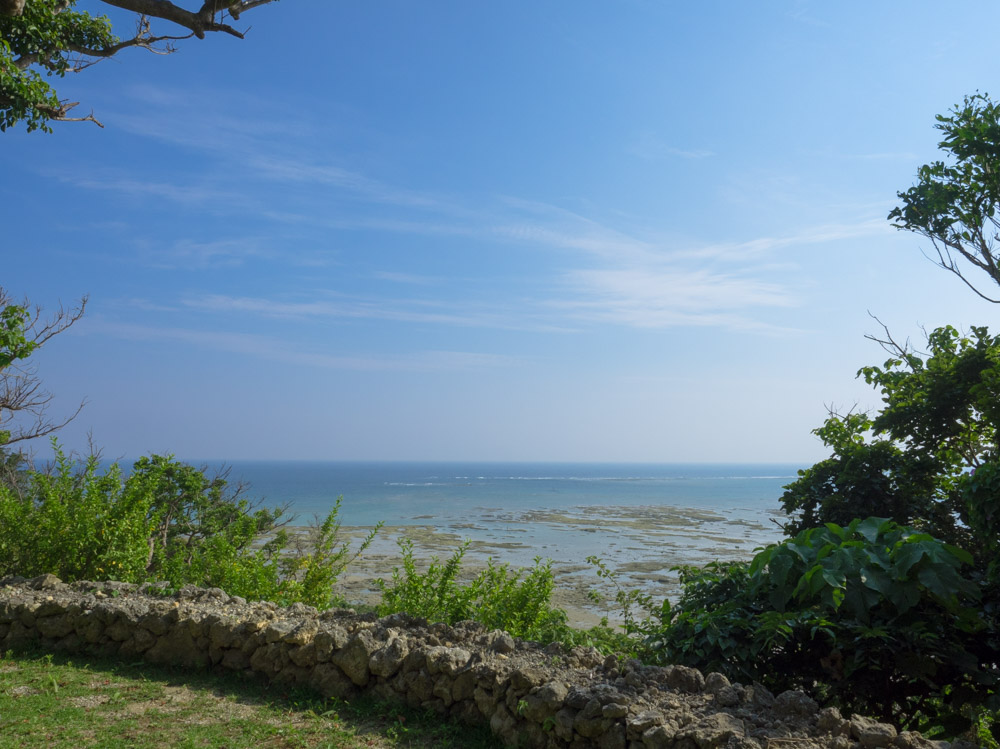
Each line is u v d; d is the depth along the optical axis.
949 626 5.20
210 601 7.16
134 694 5.48
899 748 3.84
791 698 4.43
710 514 59.19
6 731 4.59
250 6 6.96
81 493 9.05
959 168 11.23
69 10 10.31
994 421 8.18
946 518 9.49
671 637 5.82
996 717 4.88
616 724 4.29
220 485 16.45
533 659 5.45
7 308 9.48
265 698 5.53
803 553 5.43
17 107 9.25
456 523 47.94
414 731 4.88
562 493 93.31
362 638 5.62
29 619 6.70
